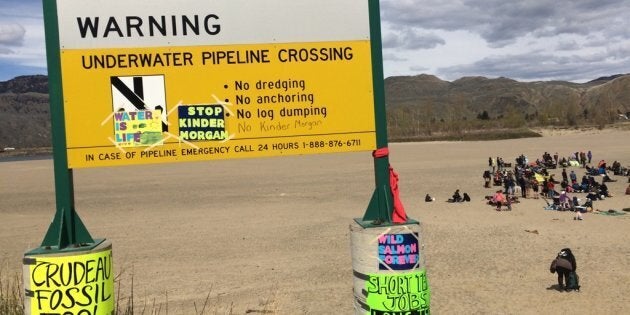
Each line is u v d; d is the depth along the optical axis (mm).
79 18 3830
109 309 3662
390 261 3801
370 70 4152
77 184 36781
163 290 11430
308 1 4078
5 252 15828
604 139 72875
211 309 9953
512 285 11227
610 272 11883
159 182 36469
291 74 4070
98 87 3859
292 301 10484
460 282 11578
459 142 86625
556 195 23219
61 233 3641
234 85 4016
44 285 3484
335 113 4113
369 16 4145
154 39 3914
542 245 14859
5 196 31984
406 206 22938
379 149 4113
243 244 16172
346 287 11383
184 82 3957
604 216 19031
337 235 17047
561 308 9695
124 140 3895
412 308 3811
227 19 3994
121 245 16531
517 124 118938
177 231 18672
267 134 4055
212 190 30828
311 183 32781
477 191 27281
